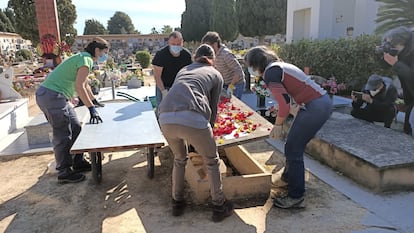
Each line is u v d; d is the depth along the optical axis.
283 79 2.68
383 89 4.74
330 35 10.73
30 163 4.23
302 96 2.72
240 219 2.76
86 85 4.15
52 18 12.06
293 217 2.77
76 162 3.84
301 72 2.74
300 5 11.62
